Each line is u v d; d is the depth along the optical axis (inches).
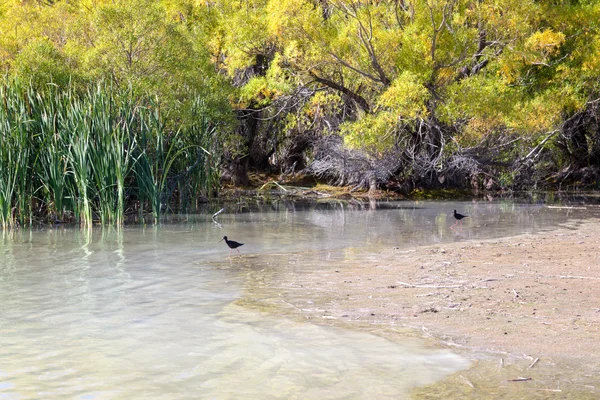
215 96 910.4
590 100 1170.0
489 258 440.5
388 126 941.8
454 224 655.1
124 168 639.1
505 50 976.3
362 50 971.9
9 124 608.4
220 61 1148.5
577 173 1296.8
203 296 338.3
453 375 220.5
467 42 957.8
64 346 253.9
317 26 944.3
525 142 1107.3
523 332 267.9
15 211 635.5
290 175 1245.1
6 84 652.1
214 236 566.9
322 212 786.2
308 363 234.2
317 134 1176.8
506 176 1137.4
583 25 1072.8
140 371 226.1
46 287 359.9
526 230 599.2
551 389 206.2
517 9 947.3
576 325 277.3
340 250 488.1
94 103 638.5
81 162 621.6
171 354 244.4
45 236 563.8
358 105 1043.9
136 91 757.3
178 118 811.4
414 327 277.3
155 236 566.6
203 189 905.5
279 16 929.5
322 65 1010.7
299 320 290.2
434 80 973.8
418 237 557.6
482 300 320.8
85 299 331.9
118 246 509.4
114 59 799.1
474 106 932.0
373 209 829.2
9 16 975.0
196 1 1113.4
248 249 495.2
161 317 296.5
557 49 1044.5
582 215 738.8
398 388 209.6
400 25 993.5
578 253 456.1
